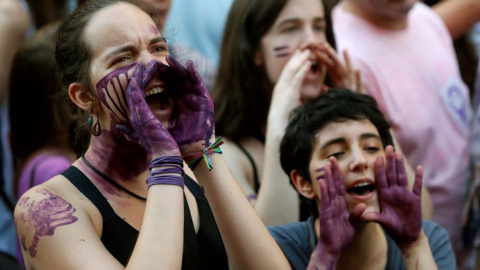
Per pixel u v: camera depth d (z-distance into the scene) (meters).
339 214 7.89
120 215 6.97
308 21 10.56
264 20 10.54
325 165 7.90
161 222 6.52
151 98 7.12
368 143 8.45
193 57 12.96
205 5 13.41
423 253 8.10
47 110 10.49
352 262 8.37
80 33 7.10
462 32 14.00
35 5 13.04
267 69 10.61
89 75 7.00
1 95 11.48
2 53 11.49
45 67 10.59
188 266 7.05
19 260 10.62
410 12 12.79
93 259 6.54
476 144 12.28
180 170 6.73
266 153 9.65
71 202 6.85
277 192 9.41
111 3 7.21
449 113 12.20
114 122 6.99
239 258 7.28
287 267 7.37
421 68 12.16
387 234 8.62
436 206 12.12
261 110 10.56
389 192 8.09
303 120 8.71
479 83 13.16
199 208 7.45
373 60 11.95
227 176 7.37
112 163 7.09
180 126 7.14
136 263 6.36
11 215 11.01
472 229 12.20
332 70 10.64
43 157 10.48
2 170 11.59
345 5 12.59
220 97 10.66
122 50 6.92
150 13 7.54
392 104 11.85
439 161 12.09
